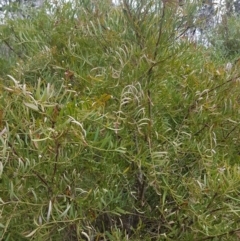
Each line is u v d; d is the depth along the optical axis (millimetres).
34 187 1218
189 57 1786
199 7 1815
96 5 1925
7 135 1075
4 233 1171
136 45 1592
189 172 1460
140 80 1509
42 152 1126
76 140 1134
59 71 1748
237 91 1671
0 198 1130
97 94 1485
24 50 2182
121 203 1393
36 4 2506
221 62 2387
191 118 1553
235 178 1257
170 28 1636
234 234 1332
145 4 1631
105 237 1376
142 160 1320
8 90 1102
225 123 1660
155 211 1454
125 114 1336
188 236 1347
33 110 1171
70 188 1222
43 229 1237
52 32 1976
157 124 1459
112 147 1224
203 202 1340
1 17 2355
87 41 1788
